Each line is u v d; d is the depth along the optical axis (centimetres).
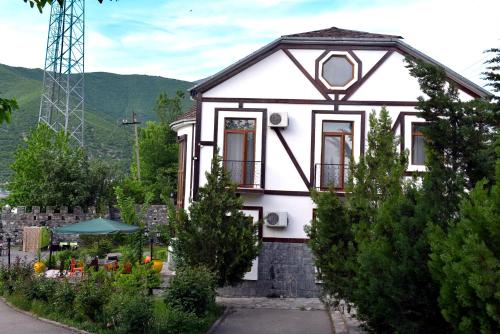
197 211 1456
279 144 1673
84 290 1259
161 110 5172
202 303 1245
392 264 791
